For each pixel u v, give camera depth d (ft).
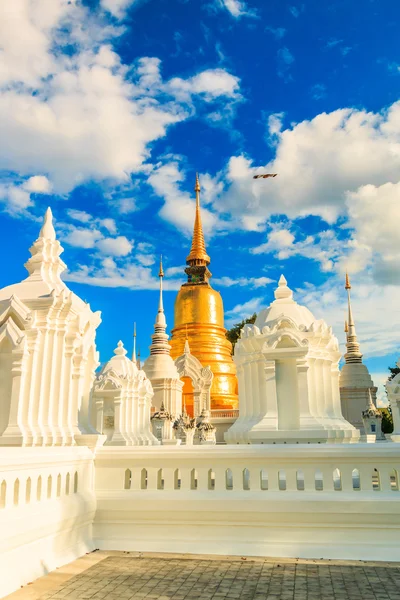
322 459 38.19
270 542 37.09
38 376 43.93
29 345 43.80
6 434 40.98
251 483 39.01
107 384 89.61
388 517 36.09
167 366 131.64
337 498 36.86
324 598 27.81
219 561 35.37
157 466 40.63
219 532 38.06
